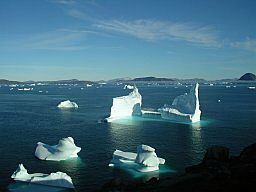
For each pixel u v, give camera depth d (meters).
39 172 40.38
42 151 47.88
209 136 62.34
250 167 25.31
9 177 38.25
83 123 79.88
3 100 159.25
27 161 45.19
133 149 52.25
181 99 87.69
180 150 51.22
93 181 37.09
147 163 39.97
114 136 62.78
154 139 59.97
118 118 86.69
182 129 70.25
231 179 23.58
